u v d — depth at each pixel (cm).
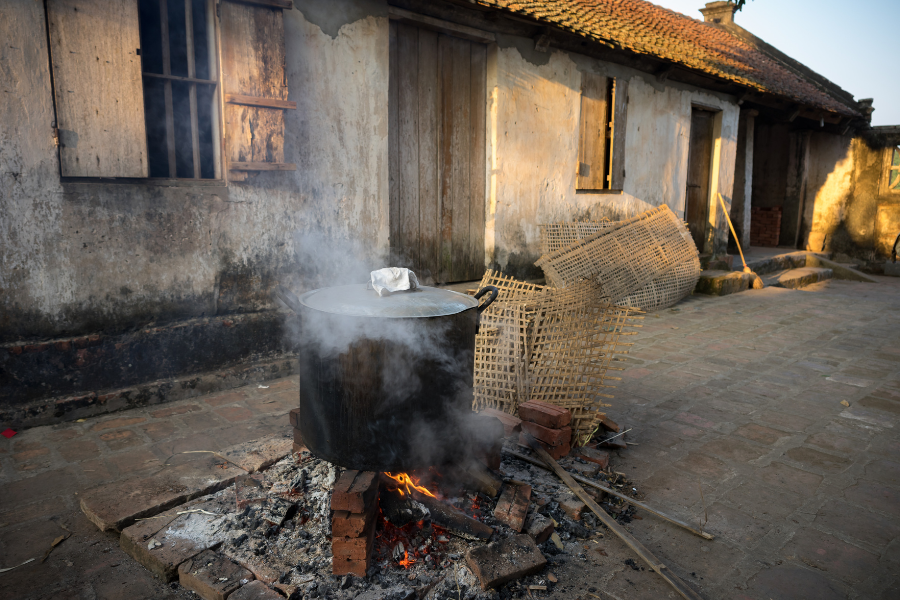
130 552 258
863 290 1050
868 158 1281
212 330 470
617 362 574
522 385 391
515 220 748
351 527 229
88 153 395
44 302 393
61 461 346
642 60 860
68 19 376
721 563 265
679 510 309
